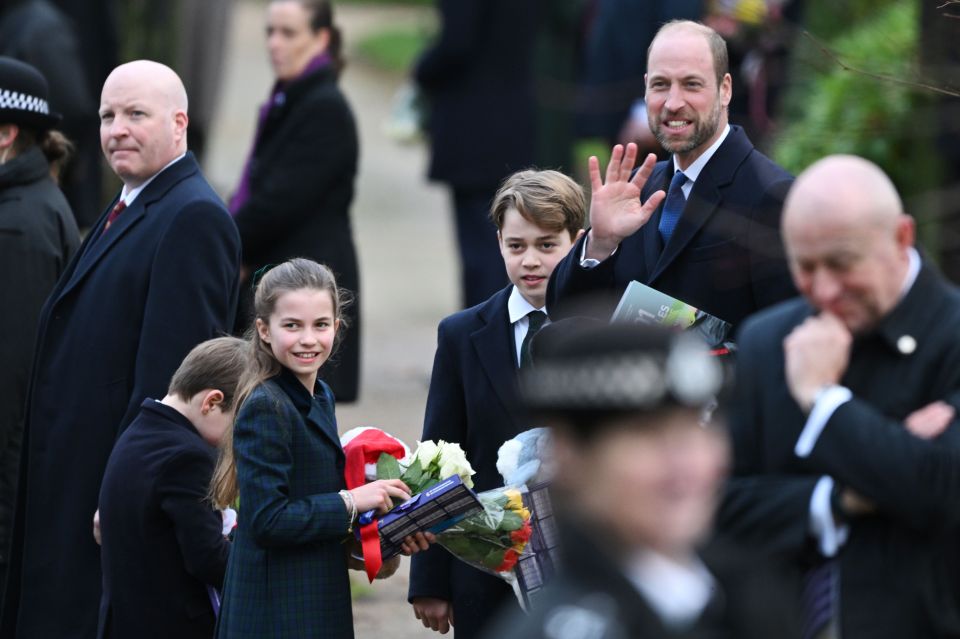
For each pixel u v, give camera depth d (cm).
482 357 984
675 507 470
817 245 662
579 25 2225
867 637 665
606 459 467
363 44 5472
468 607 983
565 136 2120
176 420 1019
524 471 916
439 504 888
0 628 1148
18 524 1144
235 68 4872
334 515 896
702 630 471
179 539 998
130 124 1127
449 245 2911
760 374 712
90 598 1104
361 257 2788
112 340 1108
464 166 2066
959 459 646
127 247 1119
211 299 1108
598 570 466
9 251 1209
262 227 1559
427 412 1012
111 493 1015
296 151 1556
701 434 474
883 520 671
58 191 1268
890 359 685
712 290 938
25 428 1143
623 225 927
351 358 1593
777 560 673
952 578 669
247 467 902
